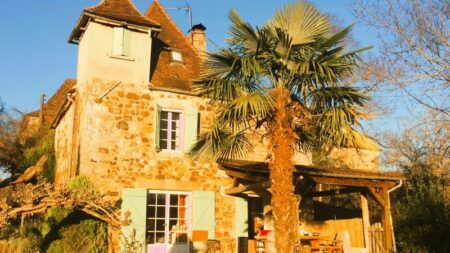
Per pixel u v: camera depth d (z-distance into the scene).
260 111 8.33
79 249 10.55
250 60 8.56
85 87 12.63
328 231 14.82
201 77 9.30
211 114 14.08
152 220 12.75
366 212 13.22
